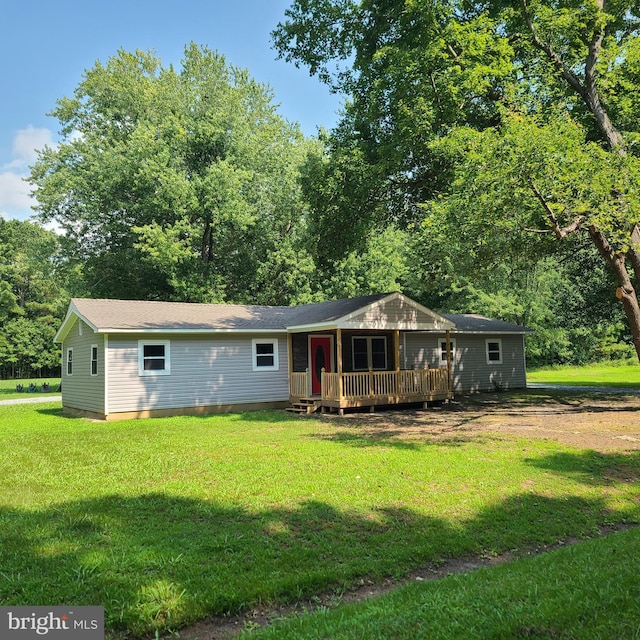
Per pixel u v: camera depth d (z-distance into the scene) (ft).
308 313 64.75
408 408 57.82
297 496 21.80
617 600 11.35
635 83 46.06
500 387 80.02
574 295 122.11
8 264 160.35
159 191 88.89
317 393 62.64
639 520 19.84
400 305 57.88
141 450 32.37
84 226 98.43
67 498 21.58
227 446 33.40
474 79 39.96
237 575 14.11
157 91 100.27
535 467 26.76
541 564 14.55
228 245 101.81
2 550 15.57
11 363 164.35
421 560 15.84
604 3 46.80
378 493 22.12
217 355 56.65
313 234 61.31
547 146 34.73
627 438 34.99
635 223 35.94
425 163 52.49
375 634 10.26
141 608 12.21
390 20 50.93
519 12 44.96
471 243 43.73
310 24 53.67
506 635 9.98
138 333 51.90
